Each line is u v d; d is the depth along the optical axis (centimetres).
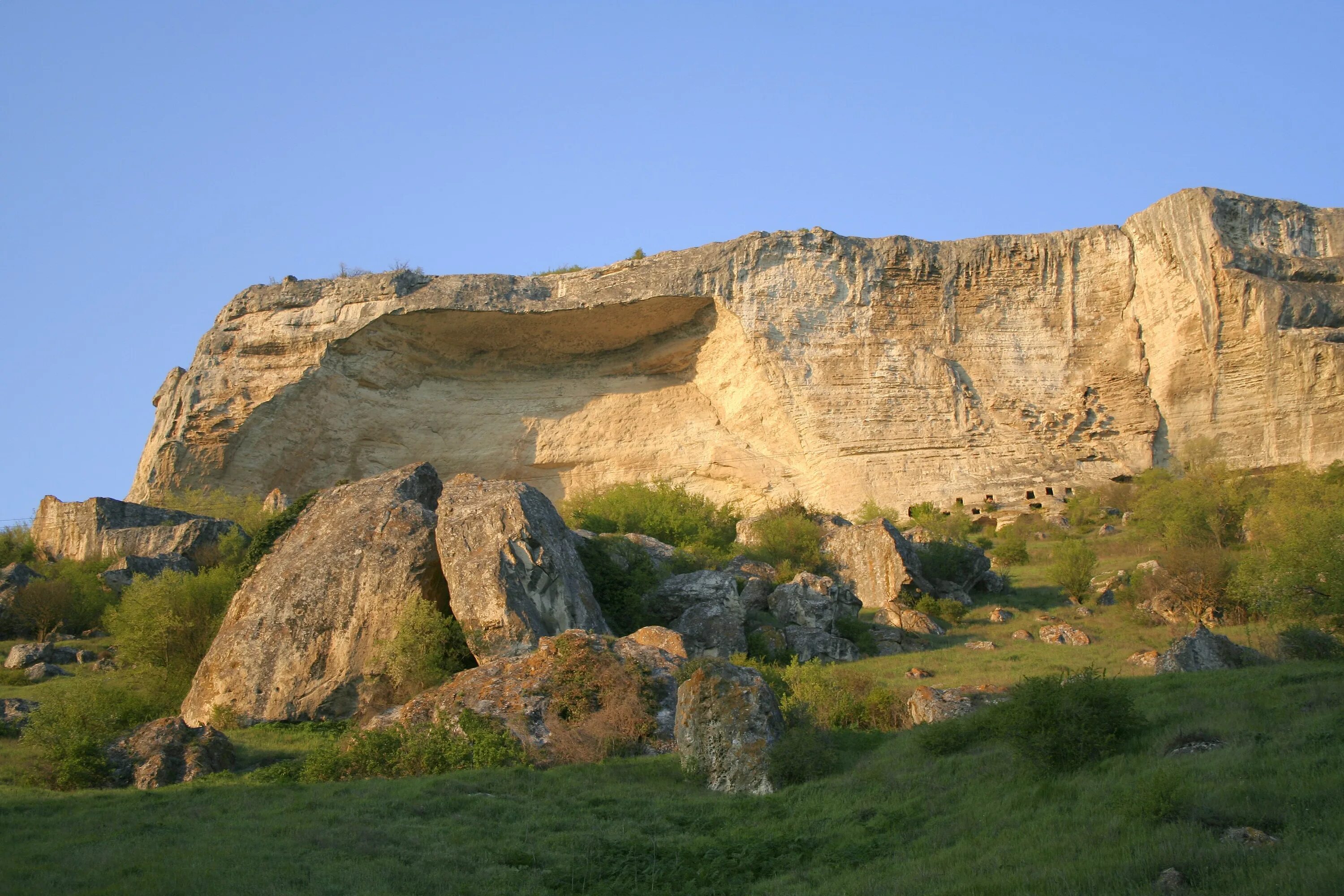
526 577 2539
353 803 1600
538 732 1964
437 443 6625
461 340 6575
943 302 6262
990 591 3775
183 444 6312
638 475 6444
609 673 2066
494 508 2628
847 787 1602
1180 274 5888
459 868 1324
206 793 1700
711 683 1742
